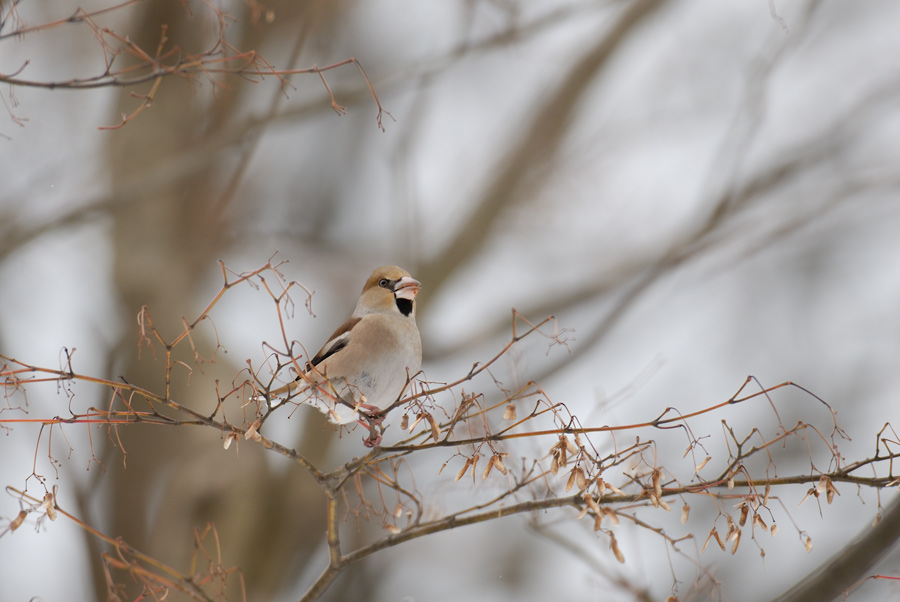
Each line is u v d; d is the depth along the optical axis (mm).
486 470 5418
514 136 18203
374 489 10172
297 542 14180
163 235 14852
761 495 5363
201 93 14523
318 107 13883
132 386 5387
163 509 13531
